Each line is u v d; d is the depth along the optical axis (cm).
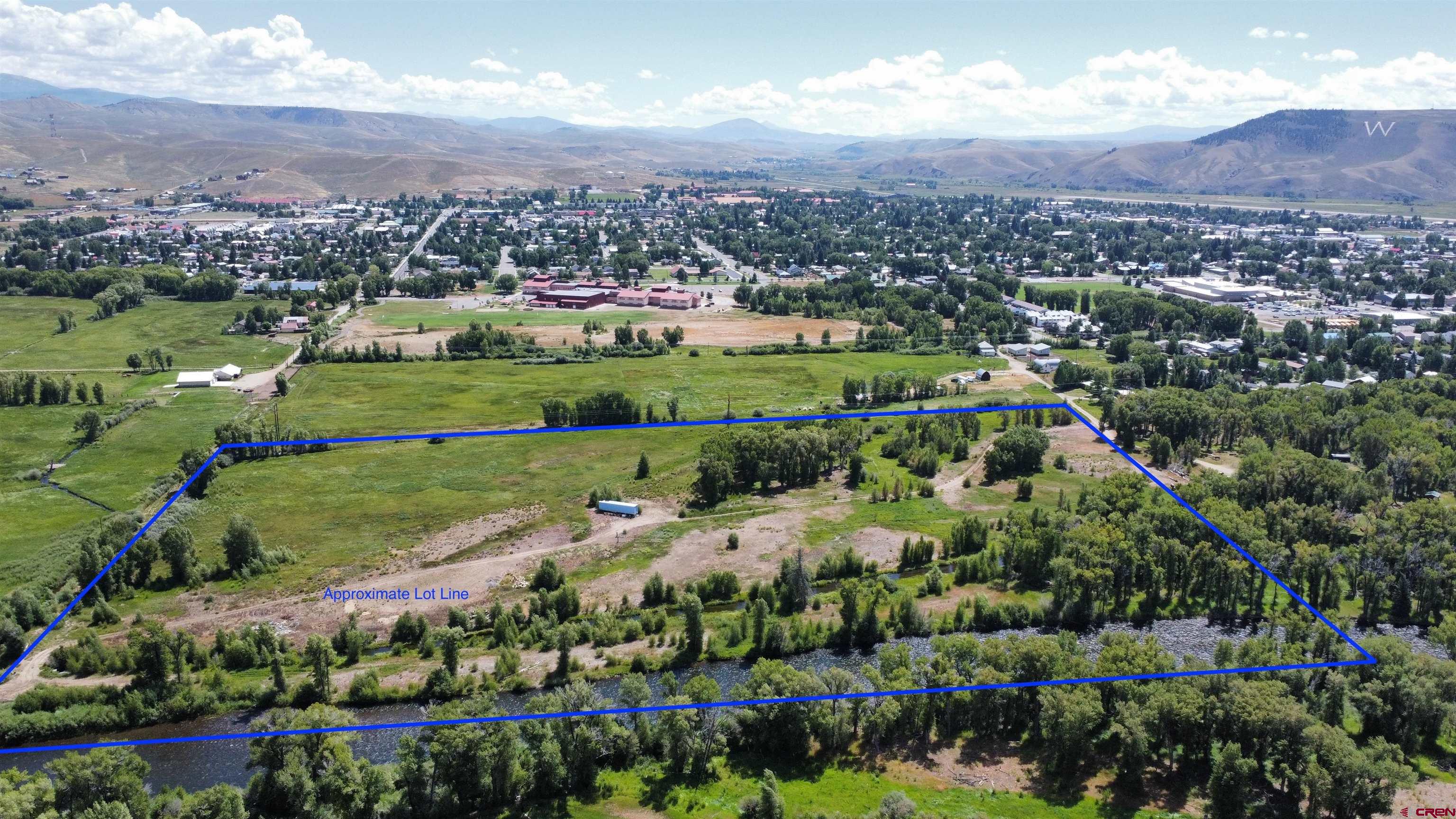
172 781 10931
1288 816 10294
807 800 10550
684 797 10650
